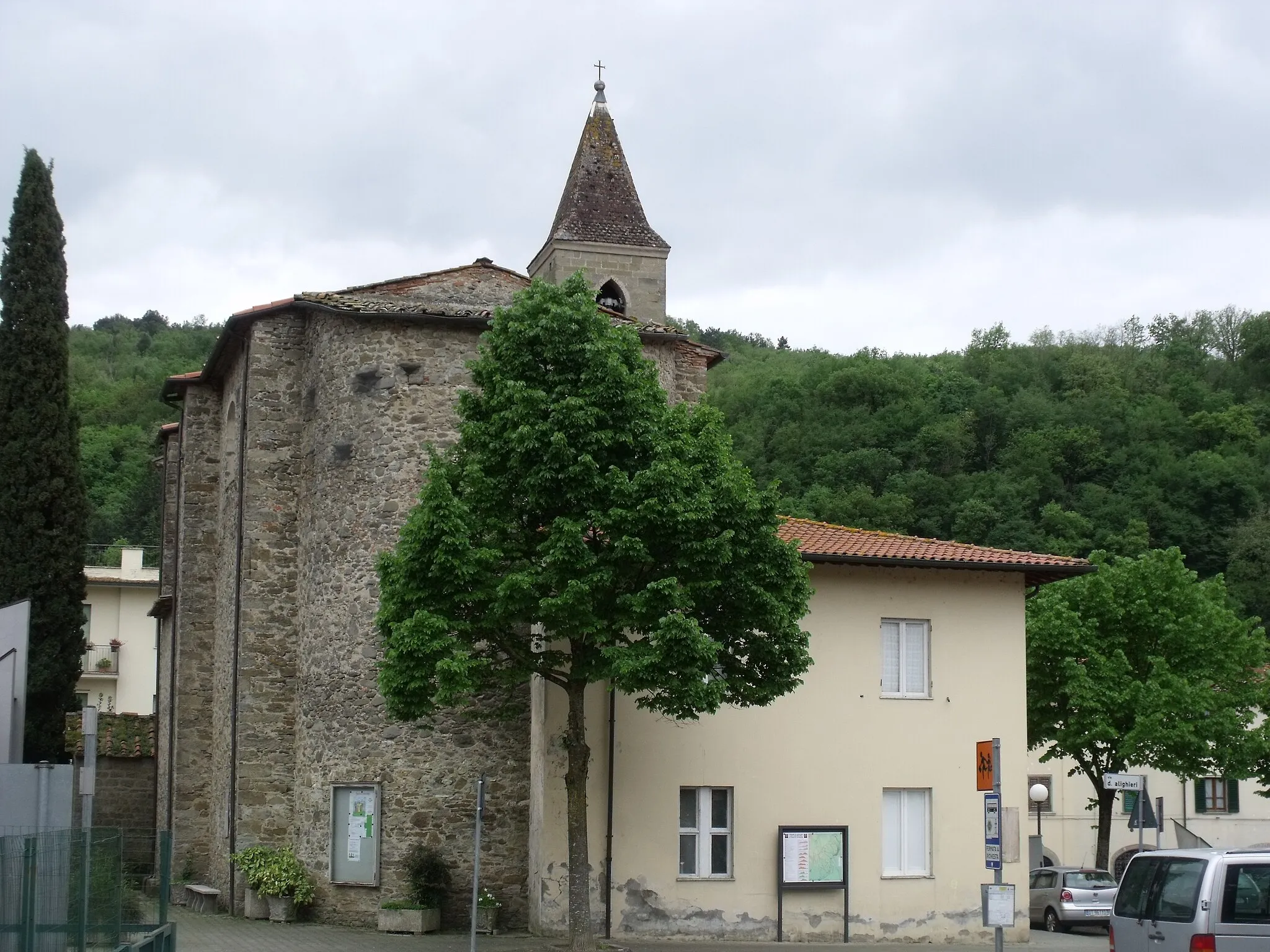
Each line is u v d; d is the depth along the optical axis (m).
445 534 18.80
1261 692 36.00
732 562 19.47
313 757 24.64
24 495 29.59
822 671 23.91
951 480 71.38
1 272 30.39
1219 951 15.07
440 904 22.86
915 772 24.23
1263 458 74.94
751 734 23.23
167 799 31.27
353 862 23.70
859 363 86.06
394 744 23.66
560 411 19.25
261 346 26.45
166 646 35.66
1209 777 43.06
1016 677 25.25
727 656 20.28
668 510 18.70
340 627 24.42
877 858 23.70
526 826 23.45
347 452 24.78
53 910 13.66
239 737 25.48
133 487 77.62
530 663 19.62
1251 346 96.19
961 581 25.17
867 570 24.55
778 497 19.92
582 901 19.39
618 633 19.66
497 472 19.78
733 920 22.67
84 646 30.06
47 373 30.17
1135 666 35.47
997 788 18.67
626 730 22.55
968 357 97.94
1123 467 72.69
